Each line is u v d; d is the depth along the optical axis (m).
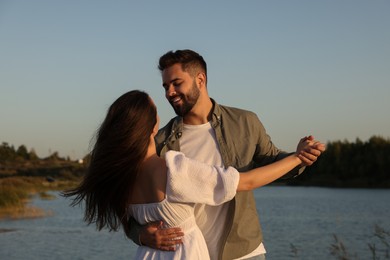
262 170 2.99
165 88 3.58
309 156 3.09
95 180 2.86
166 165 2.84
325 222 29.02
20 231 21.70
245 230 3.39
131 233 3.00
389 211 38.03
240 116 3.68
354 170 100.50
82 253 16.48
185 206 2.86
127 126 2.83
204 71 3.63
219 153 3.58
